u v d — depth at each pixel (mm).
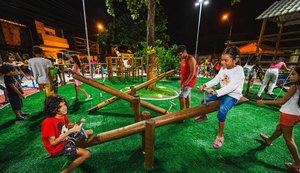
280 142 2812
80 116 3863
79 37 18656
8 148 2523
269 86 5969
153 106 3811
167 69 10312
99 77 11305
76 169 2084
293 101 2035
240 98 2596
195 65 3266
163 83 8844
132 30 15312
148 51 6180
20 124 3357
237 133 3137
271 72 5379
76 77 3033
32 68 3676
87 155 1892
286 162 2285
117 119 3721
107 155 2391
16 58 9508
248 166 2205
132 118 3795
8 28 9930
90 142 1820
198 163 2252
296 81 1983
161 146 2654
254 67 6344
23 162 2211
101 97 5520
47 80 3861
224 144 2734
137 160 2291
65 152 1740
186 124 3502
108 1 6809
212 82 2678
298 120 2047
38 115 3830
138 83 8852
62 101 1751
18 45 10617
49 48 13453
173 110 4418
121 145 2662
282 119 2164
